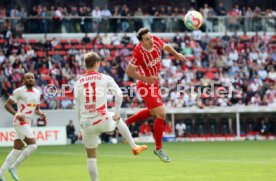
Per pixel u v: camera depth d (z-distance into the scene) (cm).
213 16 9281
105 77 2555
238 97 8188
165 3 10488
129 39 8900
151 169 3756
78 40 8912
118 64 8381
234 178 3155
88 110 2533
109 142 7431
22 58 8269
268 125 8244
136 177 3278
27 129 3133
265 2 10650
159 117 2934
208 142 7369
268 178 3142
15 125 3150
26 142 3145
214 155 4978
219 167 3831
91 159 2564
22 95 3152
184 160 4462
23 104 3155
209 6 10600
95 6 10238
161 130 2938
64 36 8925
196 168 3778
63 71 8138
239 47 9050
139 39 2923
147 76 2969
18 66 8050
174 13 9825
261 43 9162
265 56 9019
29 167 4034
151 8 10462
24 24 8800
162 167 3891
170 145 6719
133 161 4434
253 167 3806
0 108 7381
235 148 5969
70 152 5619
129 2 10406
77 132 7469
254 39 9194
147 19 9119
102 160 4572
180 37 8950
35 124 7300
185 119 8188
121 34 9019
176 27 9188
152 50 2931
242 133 8219
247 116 8412
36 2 9844
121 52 8594
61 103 7662
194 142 7438
